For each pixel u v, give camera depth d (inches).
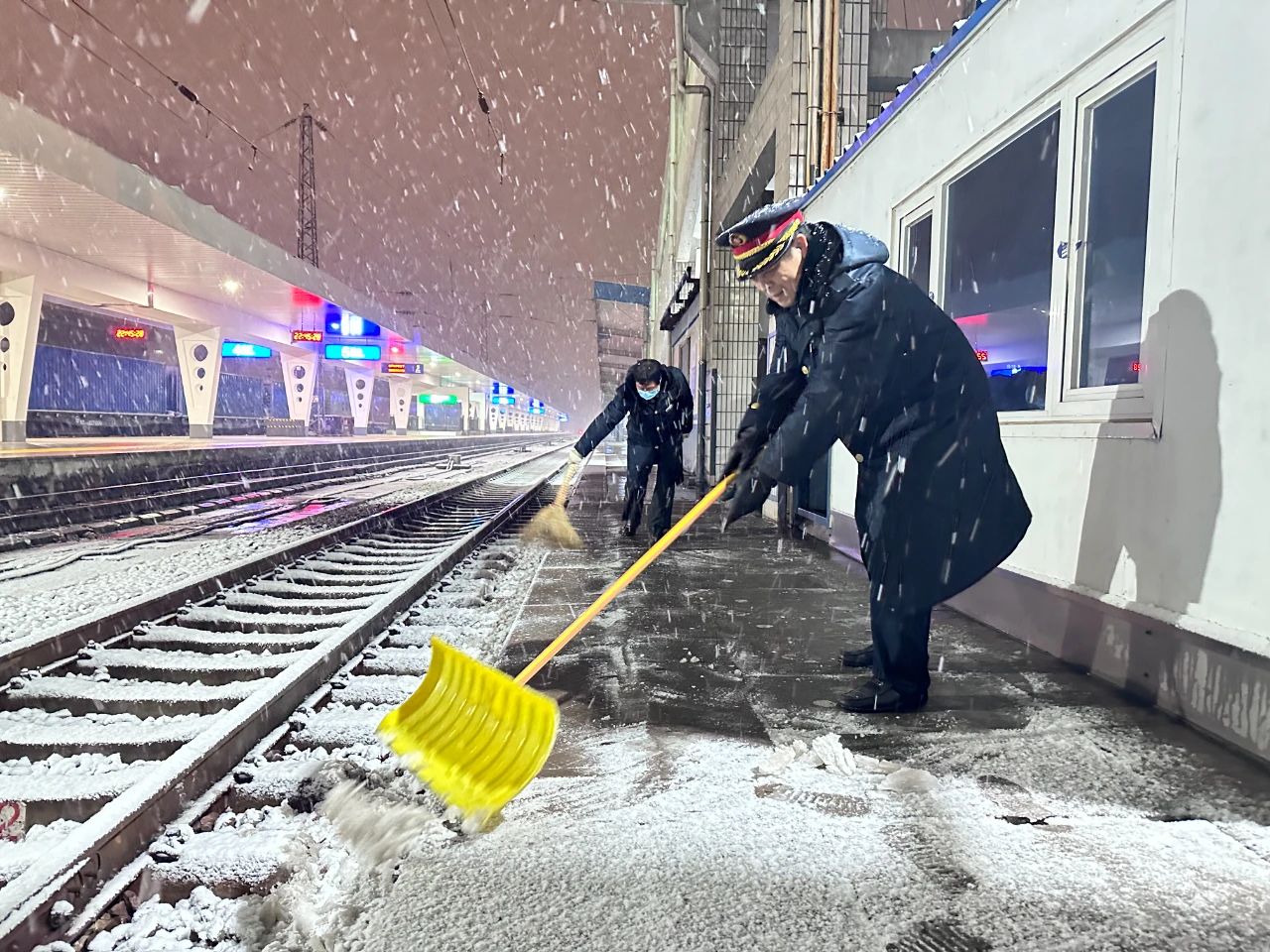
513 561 264.2
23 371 834.8
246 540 341.7
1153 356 116.9
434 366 1984.5
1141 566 118.9
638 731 107.3
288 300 1138.0
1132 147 145.7
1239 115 100.0
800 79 339.9
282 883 69.8
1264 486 95.0
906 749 100.1
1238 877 69.2
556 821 80.5
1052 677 131.5
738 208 542.6
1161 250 115.3
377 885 69.2
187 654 143.6
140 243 773.3
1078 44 137.0
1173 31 113.2
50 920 60.7
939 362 108.3
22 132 504.7
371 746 102.2
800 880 68.7
